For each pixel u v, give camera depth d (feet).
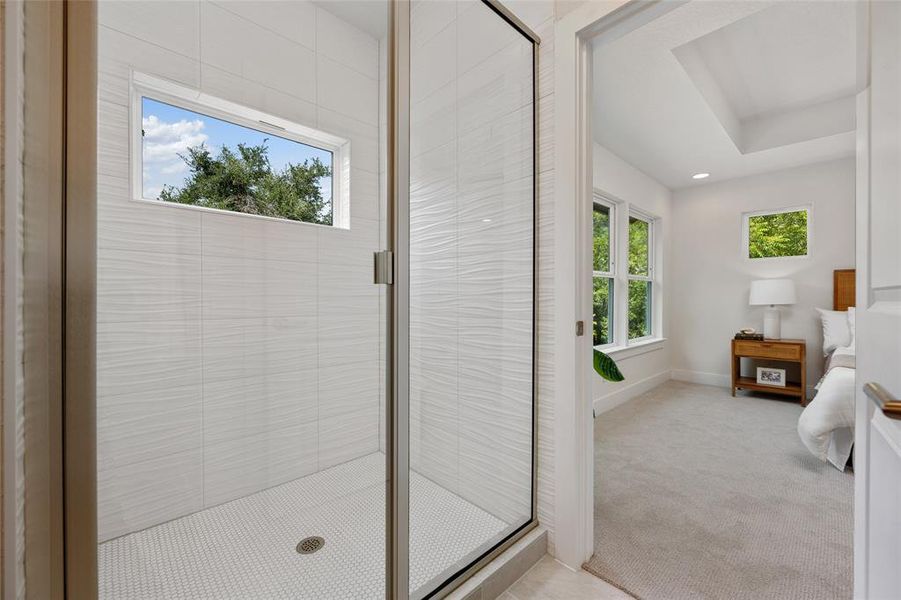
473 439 4.86
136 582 4.20
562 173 4.74
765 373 12.59
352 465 5.05
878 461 2.30
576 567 4.69
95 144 2.21
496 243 5.17
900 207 1.94
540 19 5.06
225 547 4.73
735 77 9.19
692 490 6.63
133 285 4.45
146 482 4.49
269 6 5.81
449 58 4.64
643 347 13.28
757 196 13.57
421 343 4.40
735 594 4.26
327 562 4.55
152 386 4.66
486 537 4.72
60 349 2.06
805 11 6.91
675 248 15.39
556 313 4.82
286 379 5.76
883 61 2.13
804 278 12.73
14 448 1.69
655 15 4.18
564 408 4.76
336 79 5.45
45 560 1.99
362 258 5.16
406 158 4.23
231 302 5.48
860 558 2.56
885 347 2.11
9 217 1.66
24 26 1.84
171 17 4.88
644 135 10.52
